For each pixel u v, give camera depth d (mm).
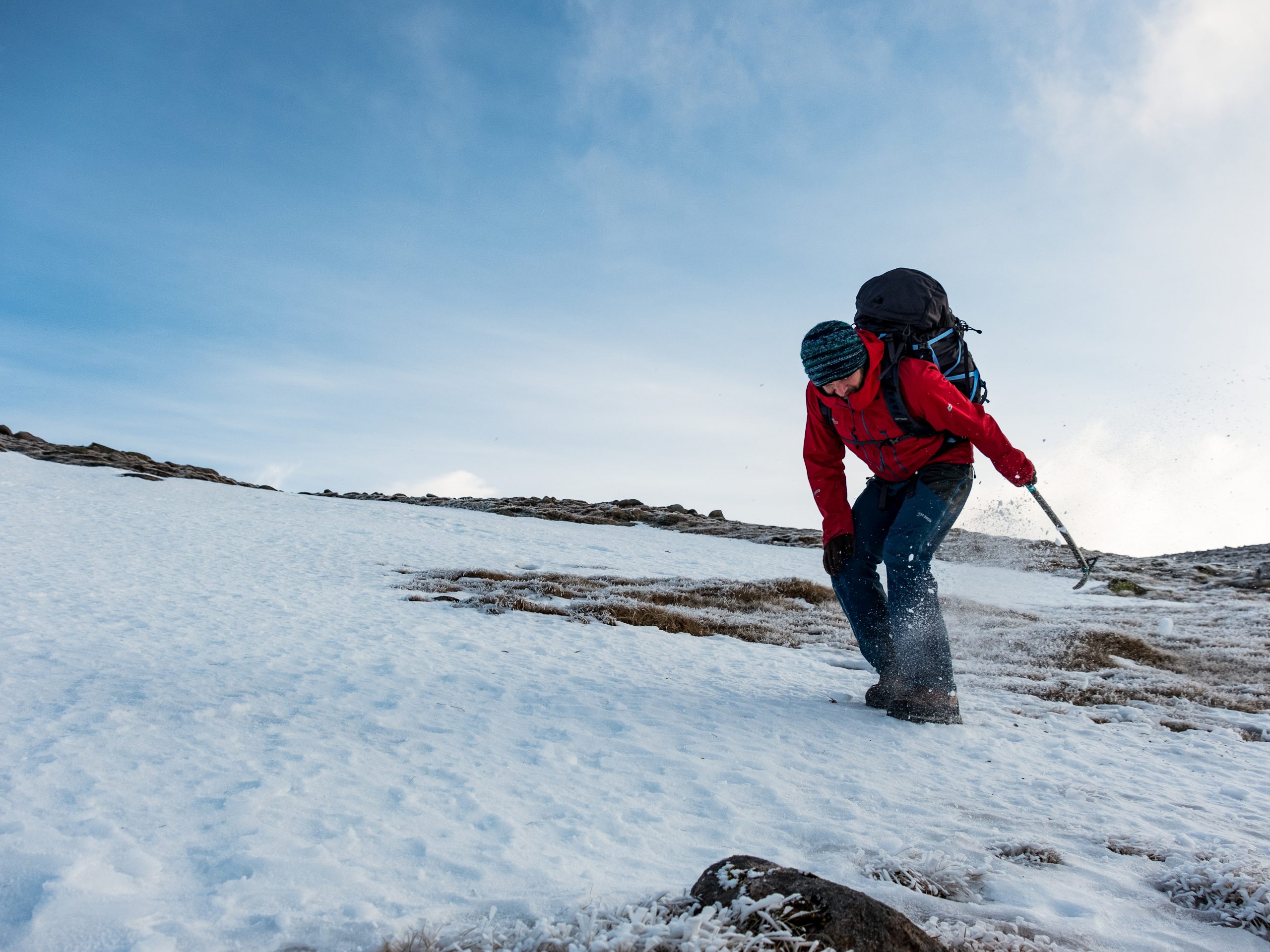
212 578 8859
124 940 1358
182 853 1761
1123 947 1562
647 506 32688
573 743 2957
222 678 3729
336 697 3486
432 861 1791
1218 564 23250
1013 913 1680
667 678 4582
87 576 8250
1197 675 6270
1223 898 1801
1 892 1509
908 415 3473
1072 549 3682
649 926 1375
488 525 21141
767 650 6258
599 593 9844
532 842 1943
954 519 3719
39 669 3666
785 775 2695
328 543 14312
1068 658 6324
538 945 1352
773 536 25609
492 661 4793
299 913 1490
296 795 2166
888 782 2709
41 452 29859
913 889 1789
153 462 31891
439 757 2650
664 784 2535
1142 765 3230
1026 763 3129
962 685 5086
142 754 2443
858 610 3920
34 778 2160
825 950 1322
